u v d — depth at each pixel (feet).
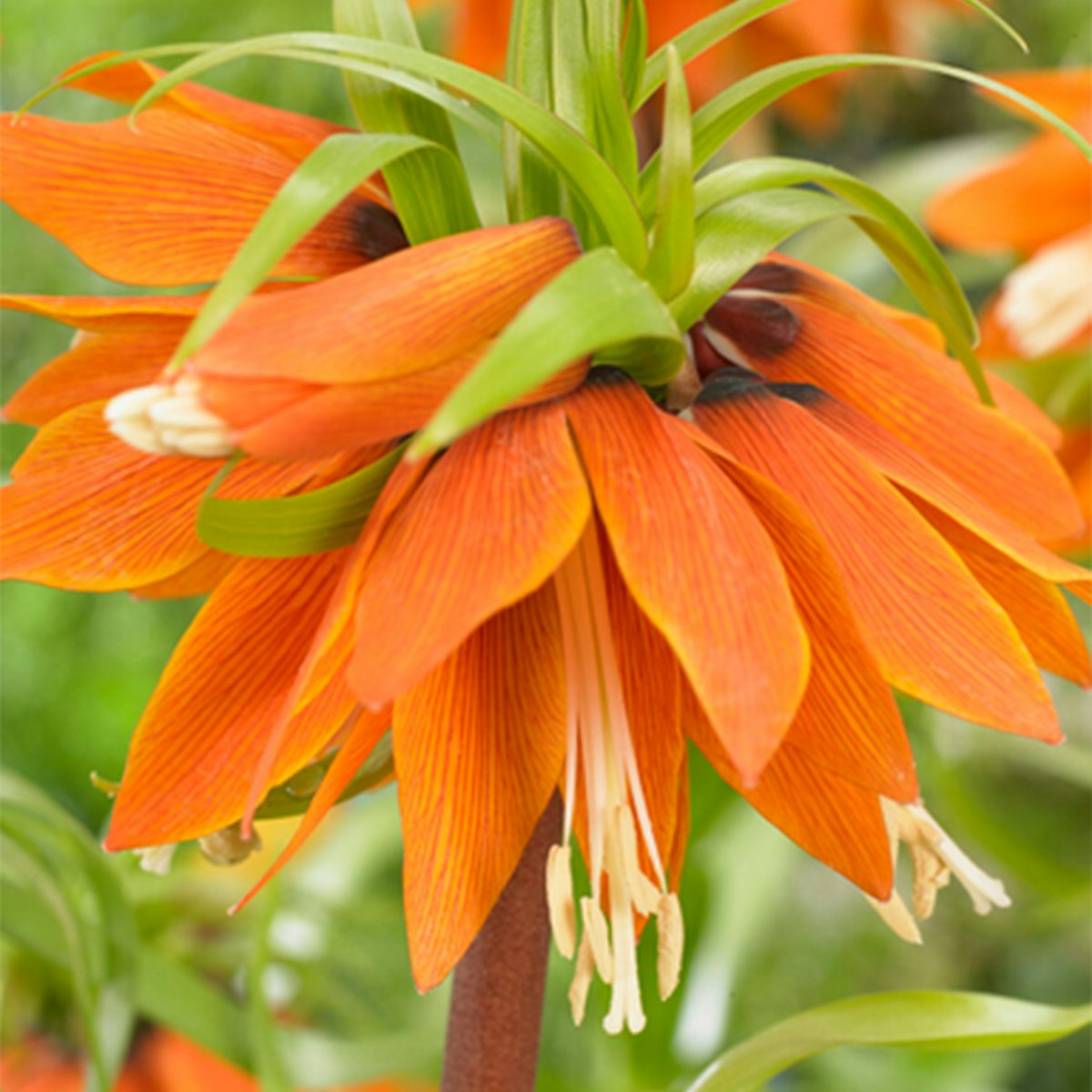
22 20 3.31
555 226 1.58
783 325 1.71
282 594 1.62
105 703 3.67
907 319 1.83
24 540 1.61
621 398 1.57
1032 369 2.53
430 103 1.63
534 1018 1.70
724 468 1.57
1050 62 3.89
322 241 1.68
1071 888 2.55
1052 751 2.97
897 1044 1.73
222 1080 2.25
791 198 1.63
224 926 2.32
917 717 2.58
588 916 1.61
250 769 1.61
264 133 1.70
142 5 3.27
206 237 1.64
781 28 3.09
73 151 1.63
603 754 1.62
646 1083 2.44
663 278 1.58
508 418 1.56
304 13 3.23
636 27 1.65
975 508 1.62
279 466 1.63
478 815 1.62
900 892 3.90
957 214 2.60
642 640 1.64
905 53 3.43
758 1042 1.74
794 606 1.53
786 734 1.61
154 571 1.62
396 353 1.51
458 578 1.50
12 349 3.55
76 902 1.98
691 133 1.57
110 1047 1.97
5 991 2.19
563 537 1.50
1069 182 2.53
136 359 1.70
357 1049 2.27
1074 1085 4.02
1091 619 3.45
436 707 1.61
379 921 2.48
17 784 1.95
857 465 1.60
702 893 2.44
